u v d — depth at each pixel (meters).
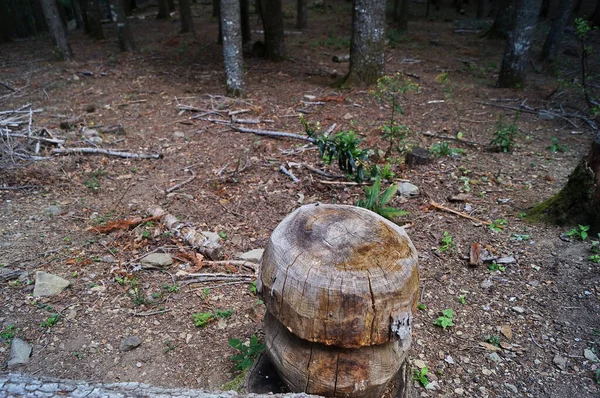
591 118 6.93
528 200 4.43
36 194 4.77
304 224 1.77
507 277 3.37
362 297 1.54
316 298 1.56
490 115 7.28
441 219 4.18
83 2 16.06
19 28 17.45
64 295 3.26
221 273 3.51
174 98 8.01
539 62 11.13
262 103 7.74
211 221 4.29
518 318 2.98
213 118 7.05
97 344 2.86
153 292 3.33
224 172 5.27
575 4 18.78
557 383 2.49
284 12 20.36
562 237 3.72
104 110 7.39
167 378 2.62
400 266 1.62
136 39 14.66
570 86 8.48
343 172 5.02
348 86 8.52
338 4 21.98
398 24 16.41
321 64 10.99
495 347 2.76
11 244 3.84
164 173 5.32
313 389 1.77
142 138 6.31
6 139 5.81
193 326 3.03
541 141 6.14
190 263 3.68
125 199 4.72
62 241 3.94
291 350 1.78
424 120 6.98
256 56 11.49
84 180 5.11
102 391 1.65
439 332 2.91
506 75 8.84
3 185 4.84
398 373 2.12
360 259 1.60
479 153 5.71
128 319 3.07
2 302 3.15
